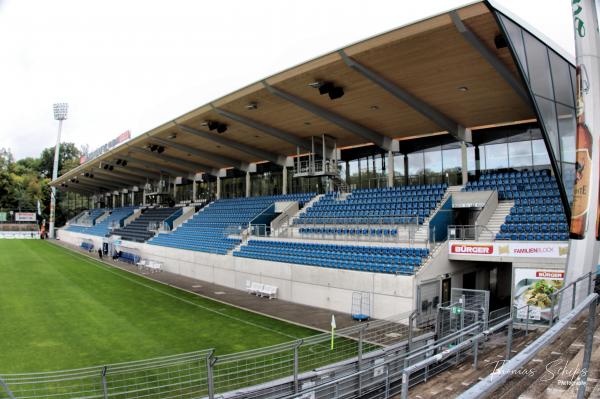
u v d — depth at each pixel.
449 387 8.44
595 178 11.53
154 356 12.64
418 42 14.54
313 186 34.25
